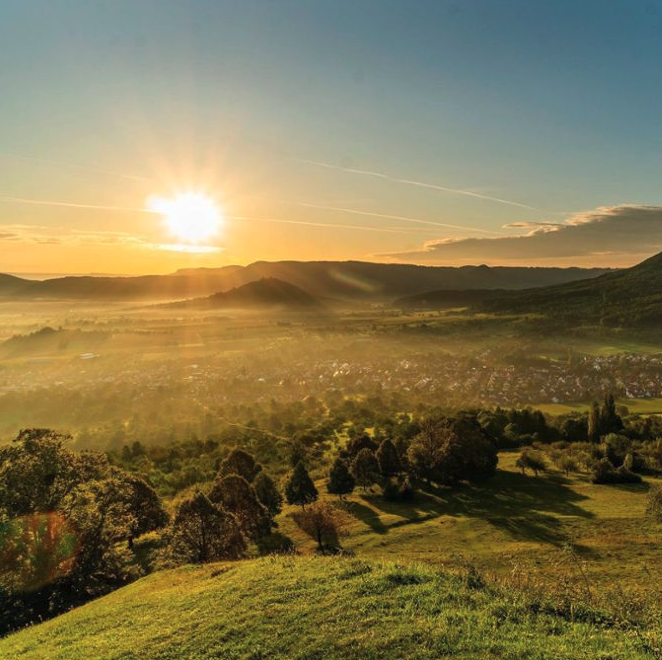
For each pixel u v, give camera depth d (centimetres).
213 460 9762
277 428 13725
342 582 1970
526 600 1755
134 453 10894
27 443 3525
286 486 6800
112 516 3906
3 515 3206
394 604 1727
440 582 1931
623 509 6075
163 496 8144
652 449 8744
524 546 4894
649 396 17562
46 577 3262
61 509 3456
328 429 12962
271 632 1612
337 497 7294
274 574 2205
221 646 1568
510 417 11338
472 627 1538
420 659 1369
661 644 1428
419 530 5638
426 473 7719
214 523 3969
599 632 1533
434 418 8612
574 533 5272
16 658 1884
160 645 1648
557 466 8219
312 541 5525
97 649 1745
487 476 7788
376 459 7719
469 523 5750
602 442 9725
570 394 18188
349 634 1535
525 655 1370
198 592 2173
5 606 2947
